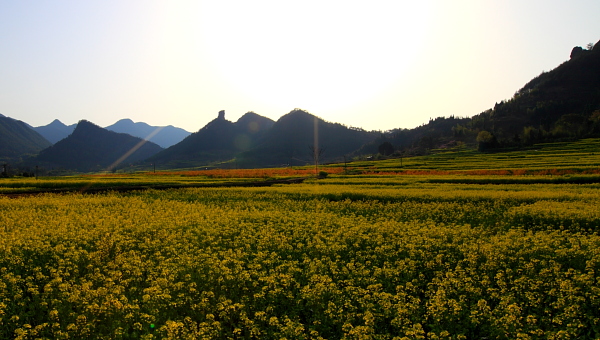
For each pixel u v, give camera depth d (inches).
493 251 657.0
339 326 431.5
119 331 408.5
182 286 521.0
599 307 460.1
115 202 1398.9
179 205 1302.9
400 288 512.1
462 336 390.3
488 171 2448.3
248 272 578.2
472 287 497.7
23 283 567.8
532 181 1895.9
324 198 1408.7
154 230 883.4
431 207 1175.0
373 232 838.5
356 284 543.2
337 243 725.9
